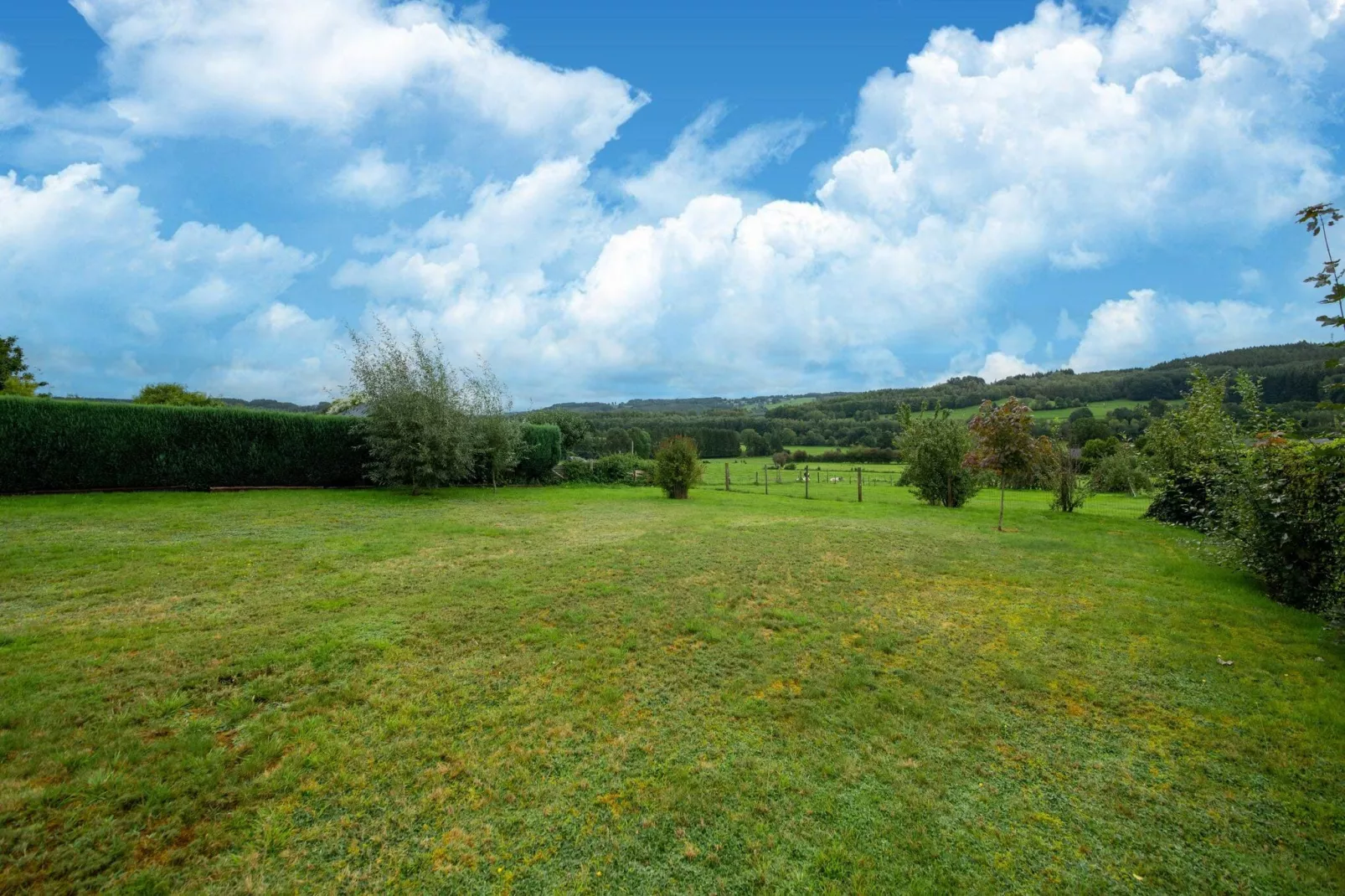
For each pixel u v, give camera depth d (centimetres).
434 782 286
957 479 1623
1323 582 581
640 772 300
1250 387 1042
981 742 337
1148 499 2348
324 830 251
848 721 356
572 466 2125
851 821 266
